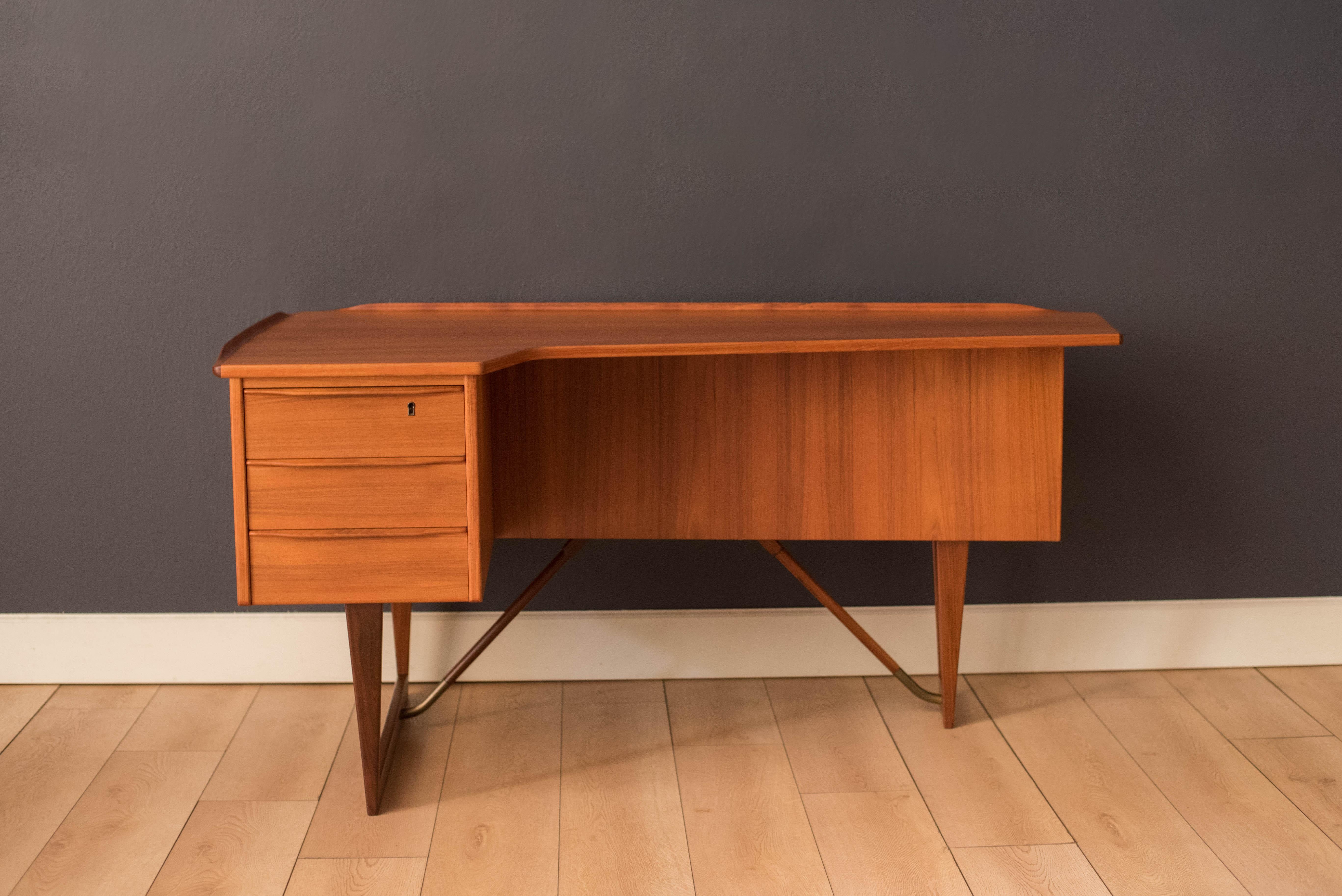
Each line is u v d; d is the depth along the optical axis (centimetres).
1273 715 221
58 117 209
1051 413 189
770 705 226
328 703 225
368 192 216
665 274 222
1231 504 238
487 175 216
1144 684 236
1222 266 227
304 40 210
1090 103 219
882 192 221
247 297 219
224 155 213
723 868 170
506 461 193
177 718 218
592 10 212
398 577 165
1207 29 218
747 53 215
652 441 192
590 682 237
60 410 220
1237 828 181
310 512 162
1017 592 240
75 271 215
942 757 204
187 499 226
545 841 177
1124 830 180
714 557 235
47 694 227
